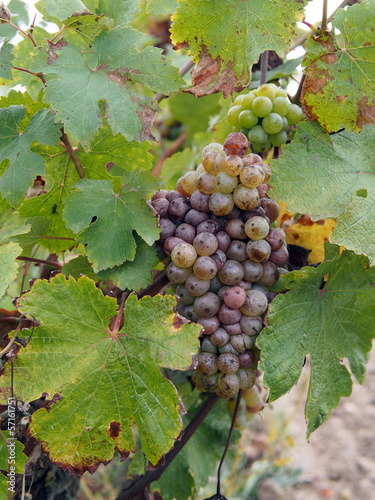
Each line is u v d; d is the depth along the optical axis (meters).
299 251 0.39
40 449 0.33
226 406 0.48
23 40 0.41
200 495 0.75
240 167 0.30
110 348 0.31
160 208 0.33
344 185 0.33
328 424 1.13
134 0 0.38
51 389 0.30
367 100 0.34
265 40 0.34
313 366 0.33
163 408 0.30
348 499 0.96
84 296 0.31
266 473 0.92
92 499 0.68
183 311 0.33
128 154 0.37
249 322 0.32
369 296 0.33
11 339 0.30
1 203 0.35
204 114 0.65
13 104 0.35
